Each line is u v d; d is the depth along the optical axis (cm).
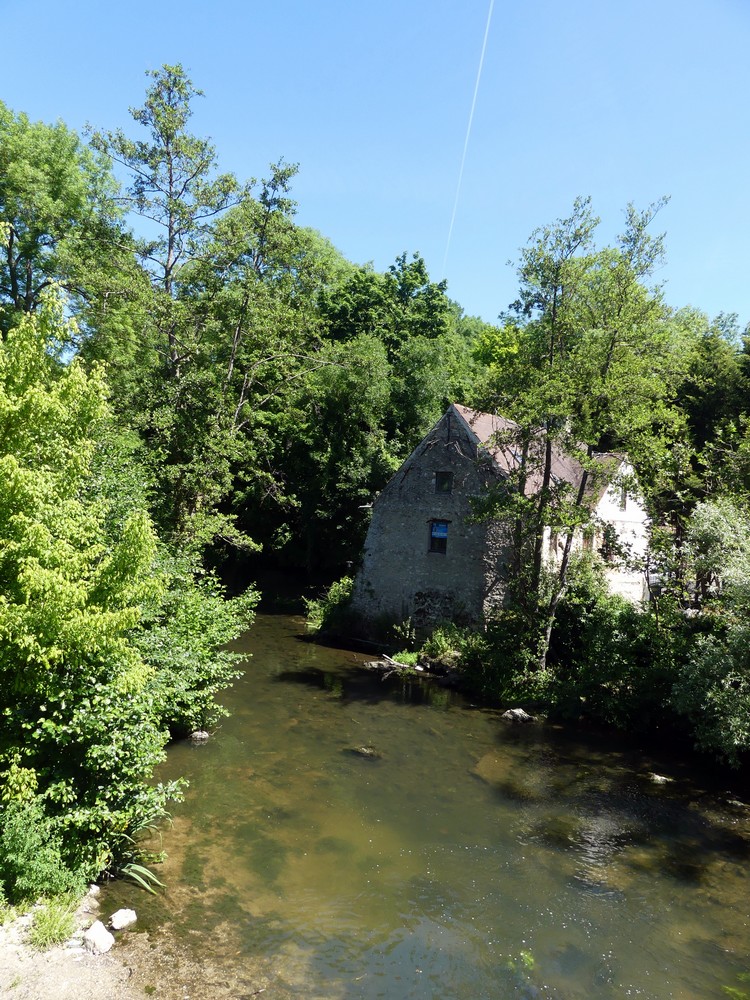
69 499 895
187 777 1270
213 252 2512
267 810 1161
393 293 4244
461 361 4638
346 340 3956
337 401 3356
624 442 1902
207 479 2369
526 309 2017
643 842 1147
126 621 798
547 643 1967
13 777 760
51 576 743
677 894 987
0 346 841
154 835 1039
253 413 2942
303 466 3572
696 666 1437
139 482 1476
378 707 1822
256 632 2675
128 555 844
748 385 2638
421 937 848
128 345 2555
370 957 797
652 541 1870
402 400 3553
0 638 746
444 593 2397
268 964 762
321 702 1827
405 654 2309
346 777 1336
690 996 770
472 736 1642
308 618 2897
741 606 1444
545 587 2108
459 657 2139
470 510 2355
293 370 3172
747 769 1471
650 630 1797
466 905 929
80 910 797
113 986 684
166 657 1277
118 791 856
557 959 825
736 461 1980
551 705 1842
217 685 1484
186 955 758
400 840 1098
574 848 1113
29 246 2569
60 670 832
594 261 1889
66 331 901
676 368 1969
